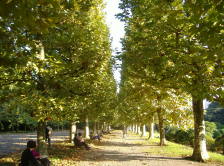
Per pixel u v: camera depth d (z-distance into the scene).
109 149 19.44
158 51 10.50
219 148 23.22
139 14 11.08
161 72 10.85
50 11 3.80
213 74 8.84
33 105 9.26
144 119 26.53
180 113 20.81
